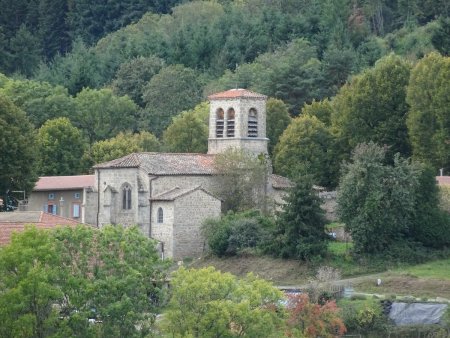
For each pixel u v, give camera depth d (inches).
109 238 7657.5
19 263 7401.6
